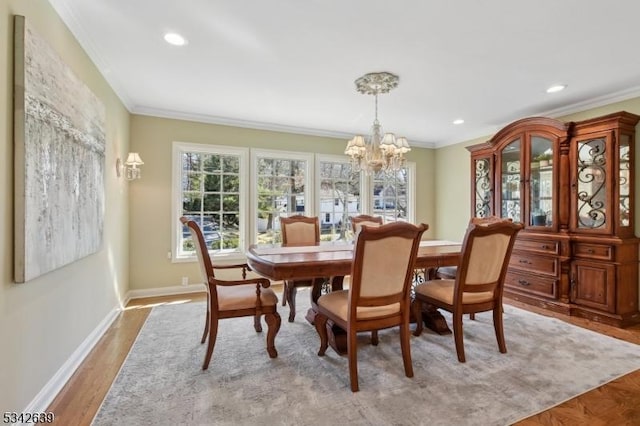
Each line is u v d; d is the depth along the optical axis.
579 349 2.44
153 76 2.95
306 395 1.83
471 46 2.38
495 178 4.12
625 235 3.05
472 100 3.58
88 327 2.42
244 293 2.36
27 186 1.50
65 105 1.91
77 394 1.84
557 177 3.41
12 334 1.47
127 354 2.36
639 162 3.13
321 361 2.26
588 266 3.17
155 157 4.01
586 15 1.98
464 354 2.26
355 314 1.91
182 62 2.66
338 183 5.23
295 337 2.70
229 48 2.43
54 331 1.86
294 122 4.52
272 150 4.67
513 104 3.70
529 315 3.25
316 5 1.91
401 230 1.91
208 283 2.17
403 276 2.02
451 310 2.32
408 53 2.49
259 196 4.68
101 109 2.63
